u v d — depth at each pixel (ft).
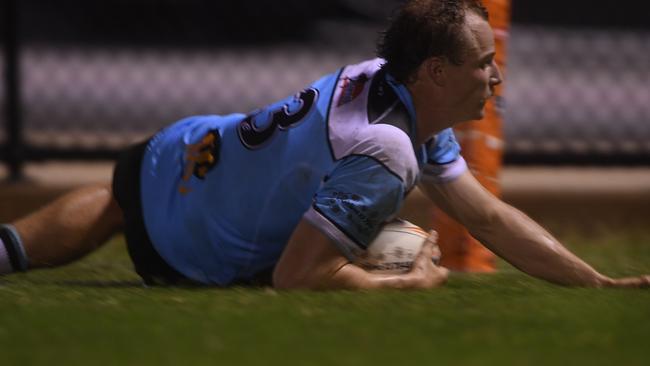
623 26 147.23
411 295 32.71
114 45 142.10
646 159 68.44
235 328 28.02
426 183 36.86
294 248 32.91
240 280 36.01
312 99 33.91
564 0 152.66
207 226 35.24
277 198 34.01
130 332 27.63
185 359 24.82
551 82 122.83
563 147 69.41
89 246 38.22
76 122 92.79
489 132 42.98
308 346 26.03
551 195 64.34
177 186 36.04
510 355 25.32
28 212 61.00
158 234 36.24
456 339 26.84
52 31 146.00
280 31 146.92
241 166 34.60
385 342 26.45
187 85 115.14
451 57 32.32
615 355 25.43
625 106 107.45
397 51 32.78
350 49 147.23
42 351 25.68
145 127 93.15
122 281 39.99
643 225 64.85
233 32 144.66
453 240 43.19
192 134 36.63
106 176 65.92
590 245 57.00
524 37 147.23
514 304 31.45
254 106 107.65
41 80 114.83
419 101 33.24
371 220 32.42
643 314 30.09
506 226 36.32
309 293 32.58
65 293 34.78
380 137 32.12
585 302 31.91
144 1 143.54
